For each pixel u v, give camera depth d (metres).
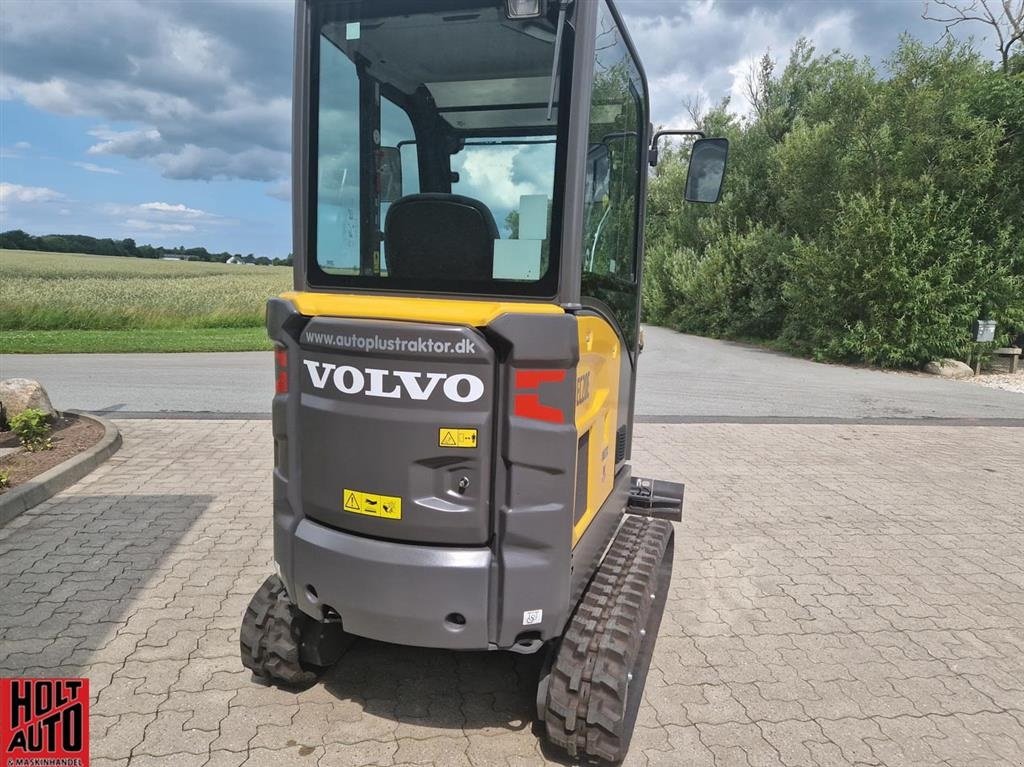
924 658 3.66
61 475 5.77
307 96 2.70
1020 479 6.95
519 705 3.14
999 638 3.88
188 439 7.45
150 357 14.39
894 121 15.38
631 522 3.76
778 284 20.19
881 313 15.25
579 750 2.61
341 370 2.43
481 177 2.62
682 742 2.94
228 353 15.31
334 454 2.47
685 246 25.86
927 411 10.42
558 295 2.45
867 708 3.21
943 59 15.17
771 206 21.95
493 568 2.37
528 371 2.28
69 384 10.70
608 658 2.59
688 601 4.23
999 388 13.23
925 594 4.40
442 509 2.36
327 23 2.66
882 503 6.13
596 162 2.69
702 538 5.22
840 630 3.93
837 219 16.08
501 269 2.53
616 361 3.26
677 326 25.09
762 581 4.52
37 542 4.72
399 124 2.73
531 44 2.50
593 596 2.92
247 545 4.72
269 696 3.13
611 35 2.81
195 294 27.19
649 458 7.35
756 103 23.78
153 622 3.72
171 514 5.27
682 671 3.48
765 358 16.98
